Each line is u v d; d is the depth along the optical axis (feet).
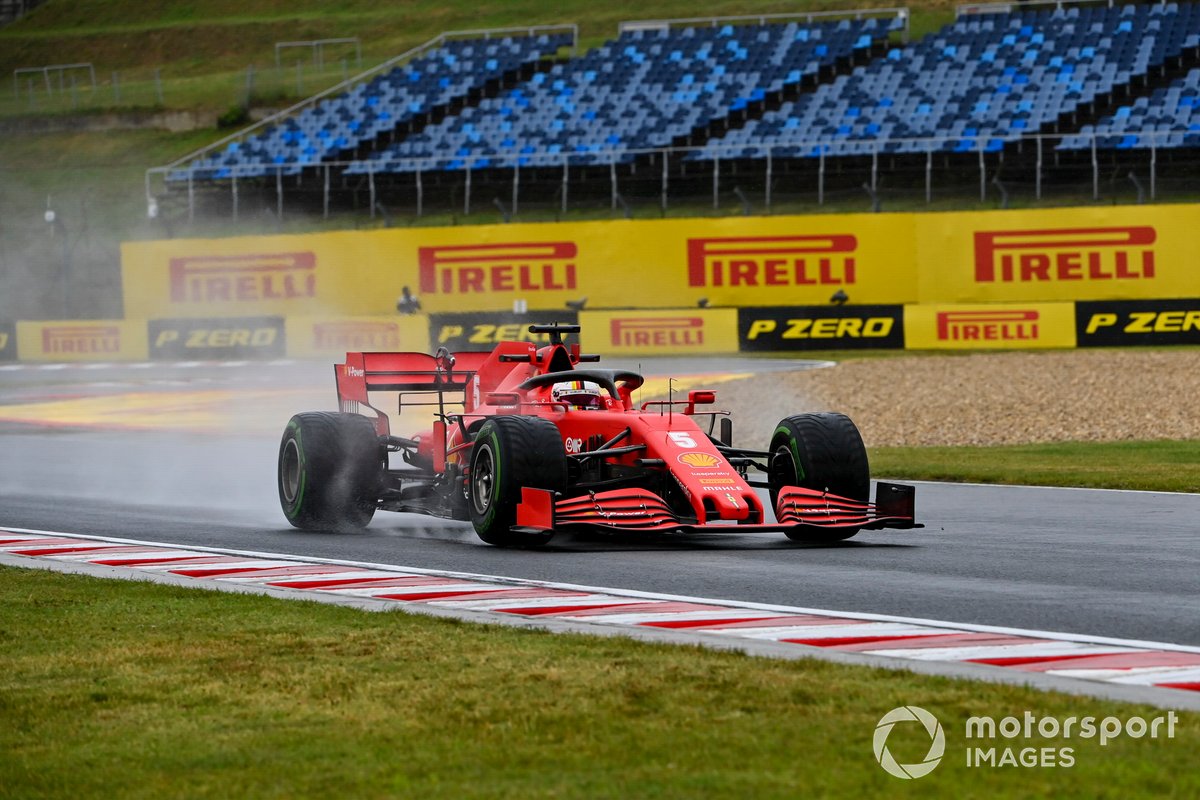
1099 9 552.00
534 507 118.42
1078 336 399.65
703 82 553.23
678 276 436.35
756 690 71.41
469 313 426.92
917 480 188.65
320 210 524.52
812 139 501.15
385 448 144.46
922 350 408.26
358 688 74.49
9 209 609.83
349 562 118.52
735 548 124.06
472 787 57.52
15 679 78.95
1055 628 88.17
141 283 477.77
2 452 229.66
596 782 57.52
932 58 540.93
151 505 165.27
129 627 91.86
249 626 91.15
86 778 60.75
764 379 327.88
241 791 58.23
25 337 481.05
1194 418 252.21
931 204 464.65
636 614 93.61
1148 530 135.95
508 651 81.71
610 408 133.18
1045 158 472.85
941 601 97.71
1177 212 408.26
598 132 529.04
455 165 517.96
